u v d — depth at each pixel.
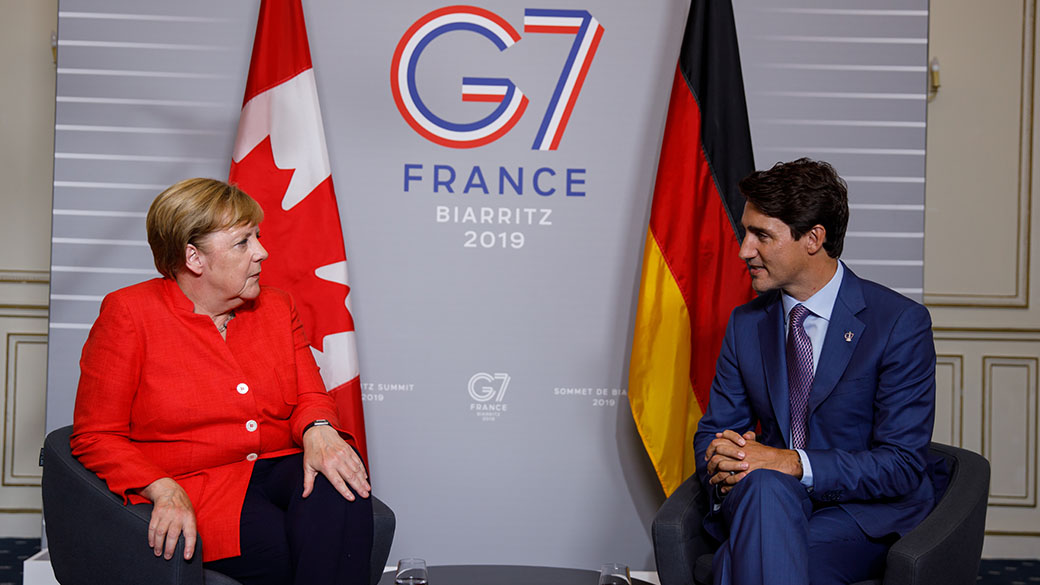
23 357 3.44
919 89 2.71
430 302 2.69
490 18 2.67
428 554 2.70
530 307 2.70
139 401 1.77
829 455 1.75
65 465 1.69
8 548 3.27
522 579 1.97
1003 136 3.54
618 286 2.71
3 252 3.43
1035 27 3.50
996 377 3.55
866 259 2.72
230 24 2.64
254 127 2.52
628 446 2.71
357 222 2.67
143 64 2.63
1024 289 3.52
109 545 1.61
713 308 2.57
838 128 2.71
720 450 1.79
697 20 2.59
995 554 3.52
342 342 2.52
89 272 2.62
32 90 3.43
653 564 2.72
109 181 2.63
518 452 2.71
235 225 1.78
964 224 3.54
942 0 3.54
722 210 2.56
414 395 2.69
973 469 1.82
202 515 1.70
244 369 1.85
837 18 2.70
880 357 1.84
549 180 2.69
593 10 2.68
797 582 1.56
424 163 2.68
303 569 1.64
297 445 1.95
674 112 2.58
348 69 2.66
